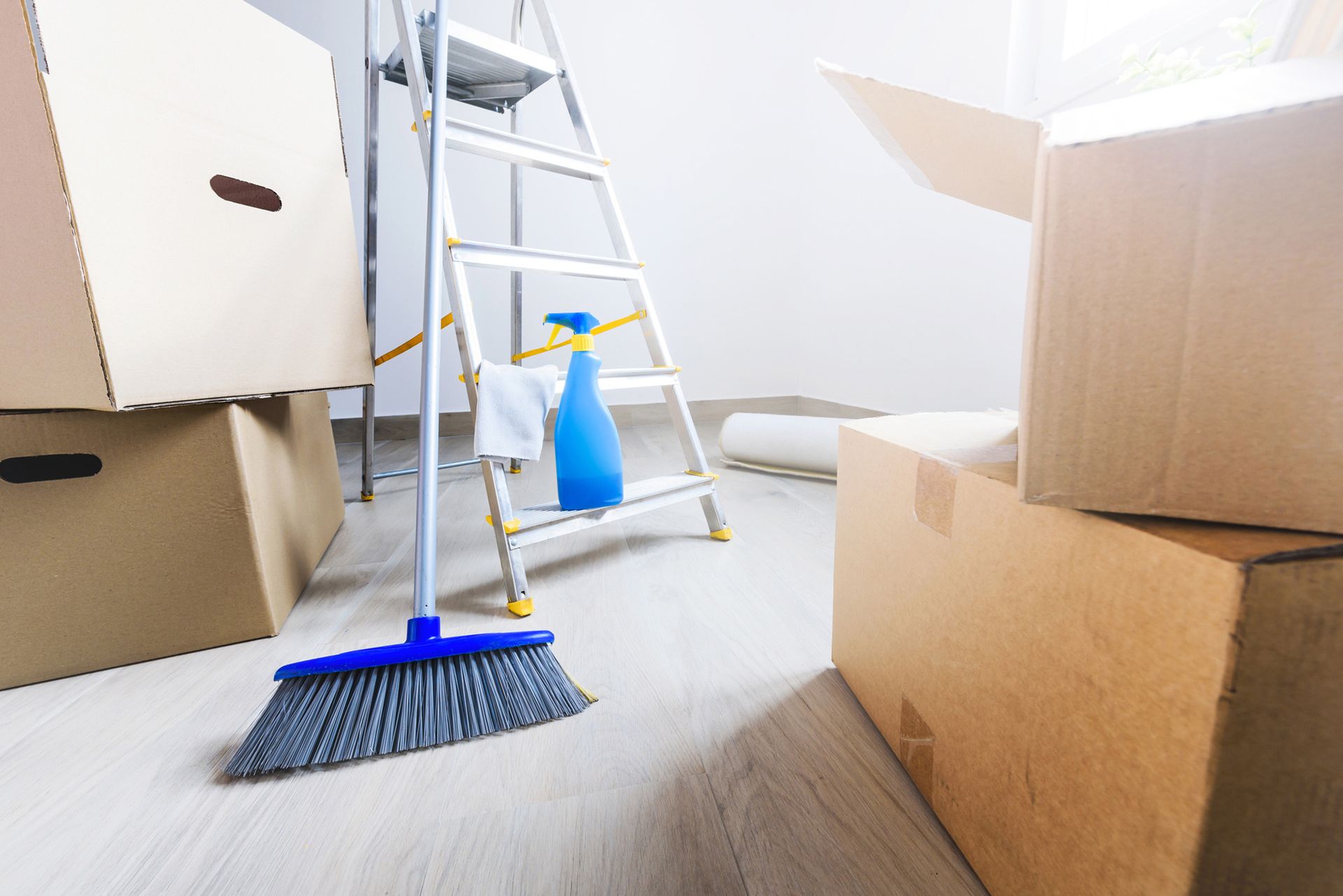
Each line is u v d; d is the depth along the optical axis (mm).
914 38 1762
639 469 1705
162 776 559
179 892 443
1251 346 251
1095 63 1251
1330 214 227
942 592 469
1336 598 241
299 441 975
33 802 527
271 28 838
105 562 717
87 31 618
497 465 882
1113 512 301
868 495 595
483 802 523
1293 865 264
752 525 1237
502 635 658
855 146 2057
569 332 2258
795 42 2312
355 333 994
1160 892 277
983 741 424
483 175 2105
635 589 936
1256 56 562
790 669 715
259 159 822
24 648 696
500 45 1153
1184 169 245
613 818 504
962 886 436
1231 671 237
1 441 660
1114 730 303
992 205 544
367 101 1277
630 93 2207
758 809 509
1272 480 258
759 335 2482
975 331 1608
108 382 633
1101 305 274
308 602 917
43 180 597
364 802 527
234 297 783
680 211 2324
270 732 574
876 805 512
